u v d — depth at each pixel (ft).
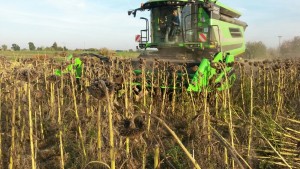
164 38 35.60
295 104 23.72
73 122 19.39
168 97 24.22
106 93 8.93
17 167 13.73
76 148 16.65
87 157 14.02
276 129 17.78
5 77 18.31
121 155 10.85
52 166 15.43
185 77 24.85
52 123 19.69
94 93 9.00
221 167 12.38
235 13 44.68
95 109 15.61
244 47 50.24
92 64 23.09
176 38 35.12
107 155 11.15
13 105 13.91
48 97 22.08
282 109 23.61
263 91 26.45
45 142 18.30
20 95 15.35
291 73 27.30
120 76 16.02
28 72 12.28
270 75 26.53
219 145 13.44
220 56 25.07
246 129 15.71
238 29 46.32
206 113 13.69
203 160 12.53
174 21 34.88
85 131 16.33
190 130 15.33
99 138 12.02
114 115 10.69
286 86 26.91
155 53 36.83
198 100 21.90
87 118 17.04
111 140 9.67
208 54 34.06
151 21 36.22
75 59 26.05
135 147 13.43
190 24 34.55
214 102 22.58
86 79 19.98
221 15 39.45
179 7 34.58
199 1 33.76
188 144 15.46
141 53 37.29
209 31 33.96
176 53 35.29
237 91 27.43
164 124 7.20
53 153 16.69
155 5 34.78
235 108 23.56
